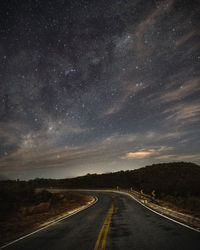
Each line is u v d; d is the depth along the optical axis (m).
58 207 22.41
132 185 58.06
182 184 43.88
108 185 62.19
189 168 68.00
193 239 5.92
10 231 9.80
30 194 29.72
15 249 6.15
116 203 22.62
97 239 6.66
